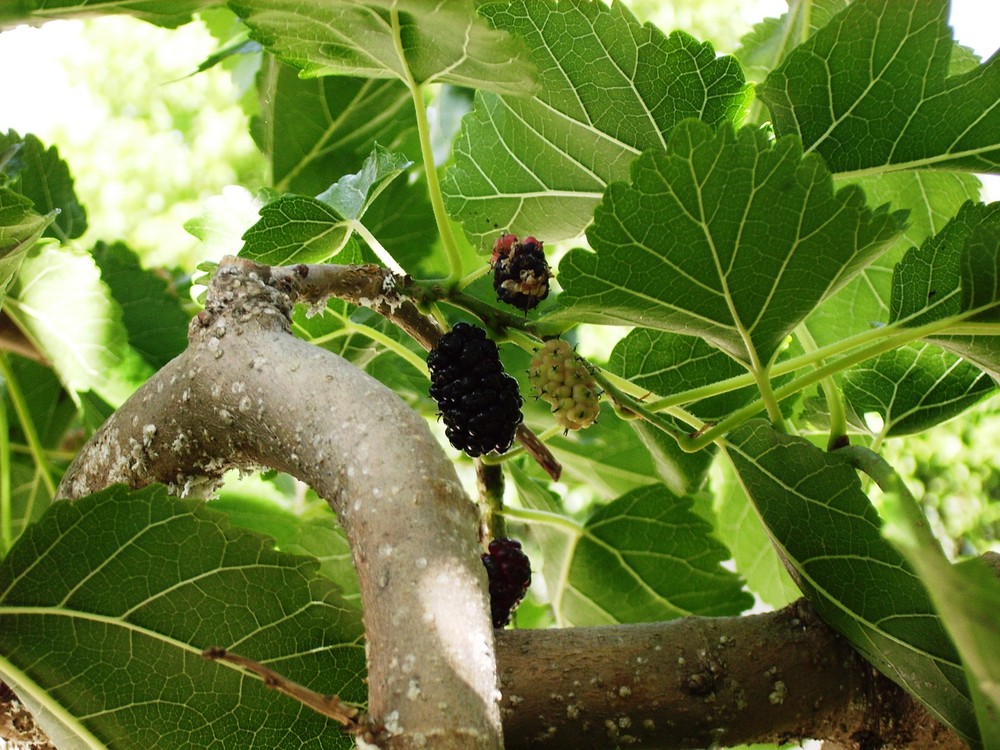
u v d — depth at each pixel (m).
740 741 0.29
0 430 0.37
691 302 0.28
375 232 0.47
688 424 0.34
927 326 0.29
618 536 0.40
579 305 0.28
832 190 0.26
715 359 0.35
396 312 0.31
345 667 0.27
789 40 0.40
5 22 0.28
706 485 0.43
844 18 0.30
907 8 0.29
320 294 0.29
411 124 0.48
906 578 0.27
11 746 0.30
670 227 0.27
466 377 0.30
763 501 0.30
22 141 0.42
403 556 0.23
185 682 0.27
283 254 0.34
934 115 0.30
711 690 0.28
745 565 0.45
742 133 0.26
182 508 0.26
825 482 0.28
